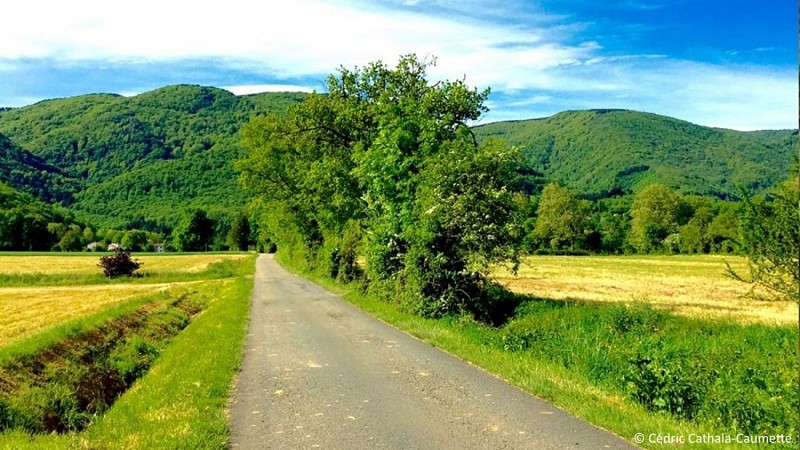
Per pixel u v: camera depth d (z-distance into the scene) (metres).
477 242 20.25
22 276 54.97
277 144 48.50
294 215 52.00
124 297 36.06
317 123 36.06
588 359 12.20
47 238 131.00
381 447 7.27
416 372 11.71
